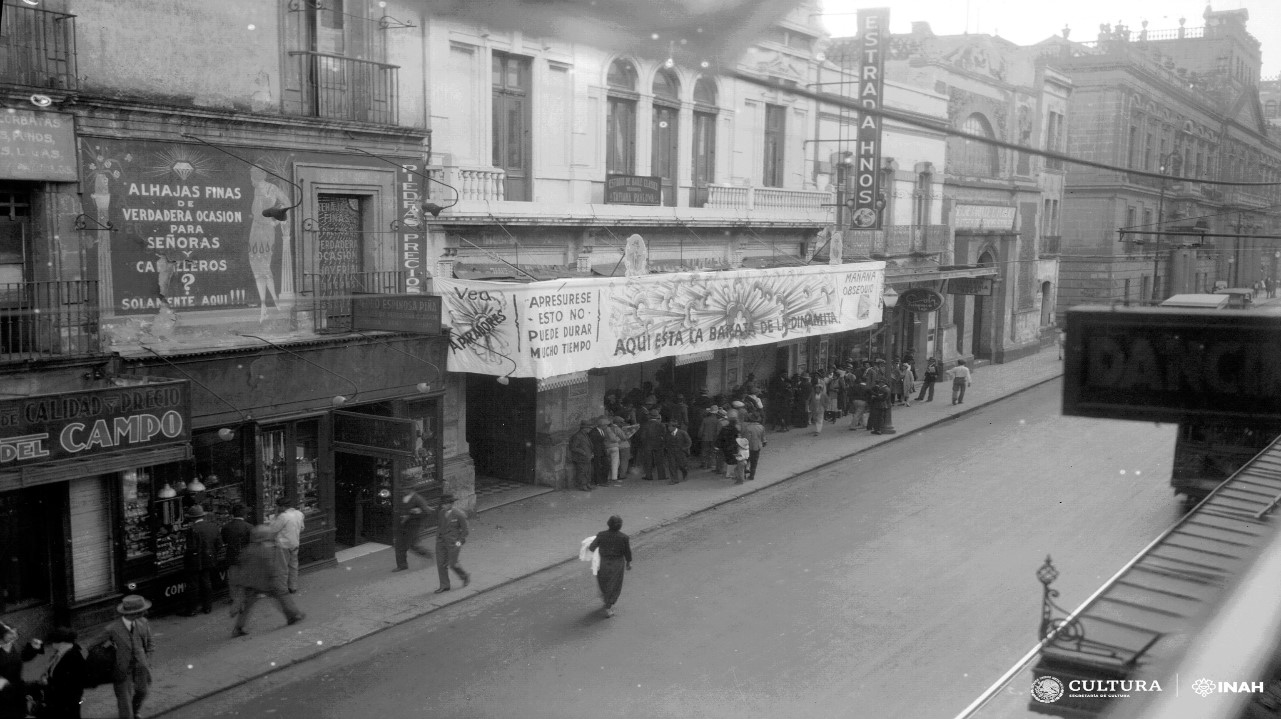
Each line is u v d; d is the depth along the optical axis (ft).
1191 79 175.01
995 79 127.03
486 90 60.13
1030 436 89.25
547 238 65.57
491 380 69.56
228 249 47.93
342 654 40.24
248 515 47.29
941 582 48.67
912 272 101.60
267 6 48.52
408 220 56.29
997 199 131.13
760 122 85.25
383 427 49.29
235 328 48.49
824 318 83.35
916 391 114.21
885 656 39.63
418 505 50.34
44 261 41.14
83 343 41.78
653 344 65.87
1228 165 186.91
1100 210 149.48
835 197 95.96
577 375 63.98
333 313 53.16
